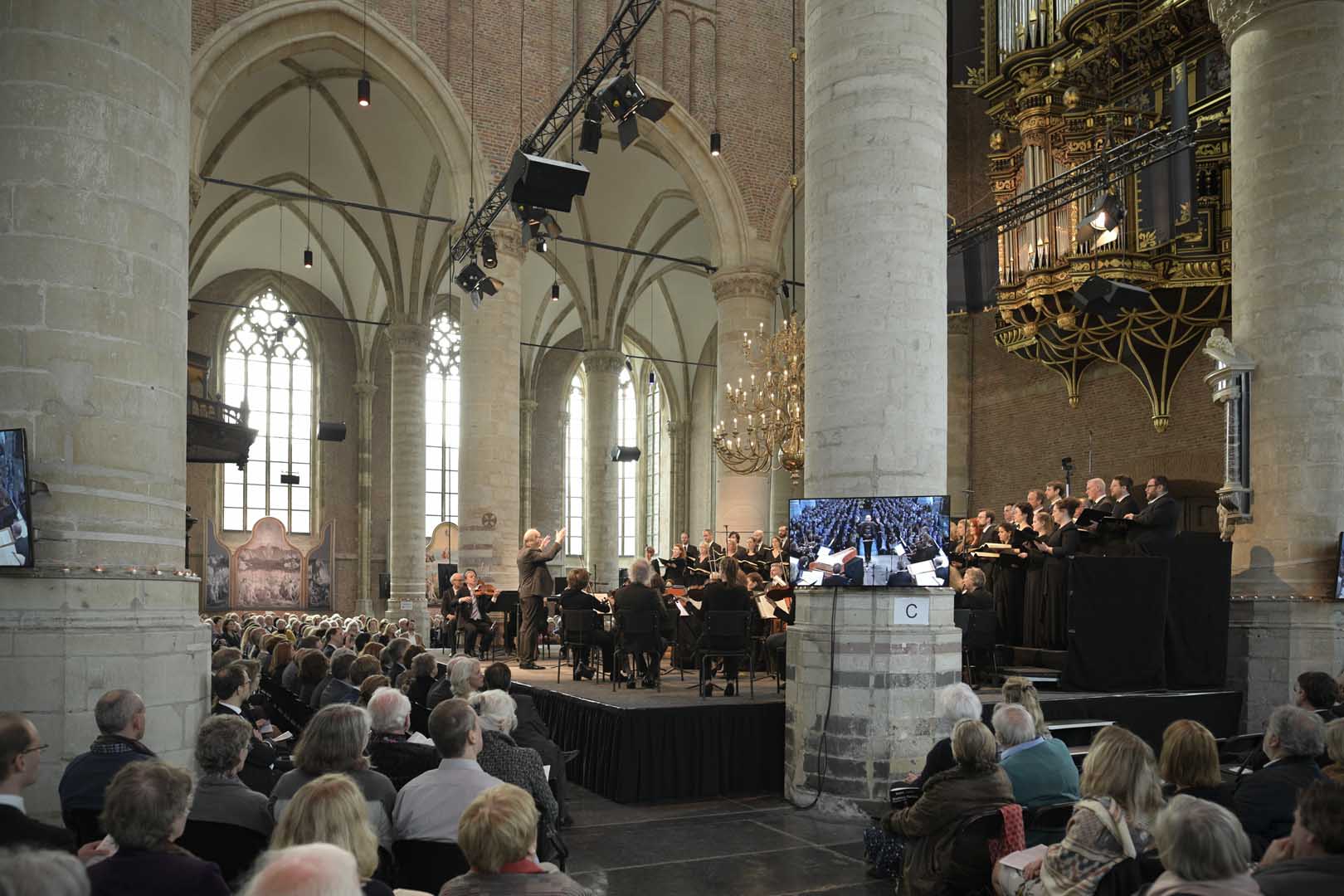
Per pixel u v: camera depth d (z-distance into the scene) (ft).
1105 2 64.90
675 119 83.71
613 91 51.96
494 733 22.54
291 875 8.07
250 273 127.95
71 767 18.28
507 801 12.85
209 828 16.71
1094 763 17.43
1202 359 65.72
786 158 88.12
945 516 34.50
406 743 22.41
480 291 70.13
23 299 23.75
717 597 41.98
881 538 34.78
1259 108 45.88
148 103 25.71
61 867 8.69
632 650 44.98
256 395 128.47
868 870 27.94
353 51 73.77
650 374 122.42
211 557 122.93
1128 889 16.61
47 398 23.71
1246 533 46.11
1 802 14.74
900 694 34.30
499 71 78.43
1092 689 41.75
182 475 26.73
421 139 90.53
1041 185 68.64
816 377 36.86
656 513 145.48
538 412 142.92
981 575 44.75
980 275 73.77
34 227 23.90
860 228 35.81
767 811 35.14
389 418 134.51
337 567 130.72
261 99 86.17
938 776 21.70
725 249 84.89
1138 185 63.67
